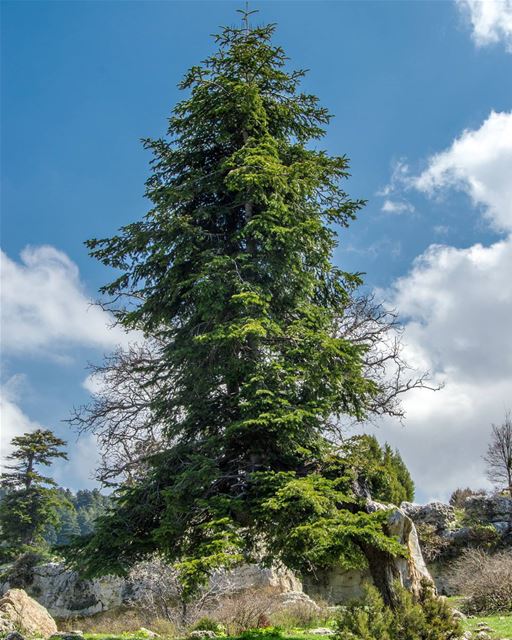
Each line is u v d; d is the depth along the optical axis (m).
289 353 12.34
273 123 15.22
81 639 14.69
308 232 13.30
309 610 20.83
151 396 16.06
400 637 10.11
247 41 14.10
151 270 14.23
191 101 14.45
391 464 33.84
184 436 13.72
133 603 25.28
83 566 12.23
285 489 10.34
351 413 13.48
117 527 12.32
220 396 13.33
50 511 37.78
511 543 30.61
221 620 20.22
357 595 26.84
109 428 16.14
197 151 15.05
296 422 11.61
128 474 15.92
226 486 12.54
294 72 15.12
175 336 14.08
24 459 39.12
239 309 12.91
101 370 18.09
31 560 31.58
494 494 35.06
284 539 10.73
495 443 36.28
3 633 14.15
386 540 10.46
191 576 10.07
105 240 14.09
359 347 12.34
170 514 11.44
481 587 21.48
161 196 14.14
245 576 24.61
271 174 12.88
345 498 11.09
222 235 14.52
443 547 30.23
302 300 13.85
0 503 37.28
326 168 14.20
